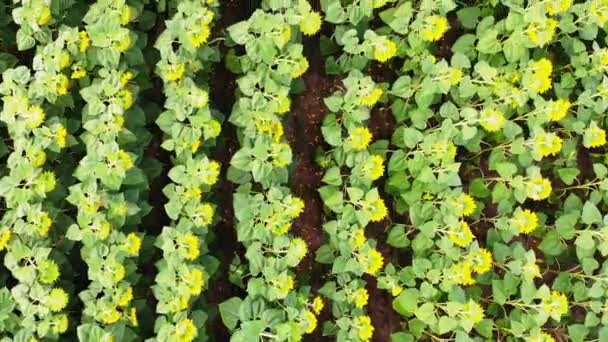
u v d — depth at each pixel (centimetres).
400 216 689
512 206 661
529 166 652
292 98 680
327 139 627
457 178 629
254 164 599
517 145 644
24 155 584
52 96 584
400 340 663
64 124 595
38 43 614
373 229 690
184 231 592
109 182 575
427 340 682
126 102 590
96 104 585
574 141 682
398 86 642
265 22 597
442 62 626
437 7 626
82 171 576
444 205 637
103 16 586
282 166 605
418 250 646
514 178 643
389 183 652
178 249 586
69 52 591
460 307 627
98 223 573
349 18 625
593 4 646
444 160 630
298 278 666
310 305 617
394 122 688
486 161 694
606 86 652
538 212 700
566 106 643
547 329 694
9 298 571
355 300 632
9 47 631
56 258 593
